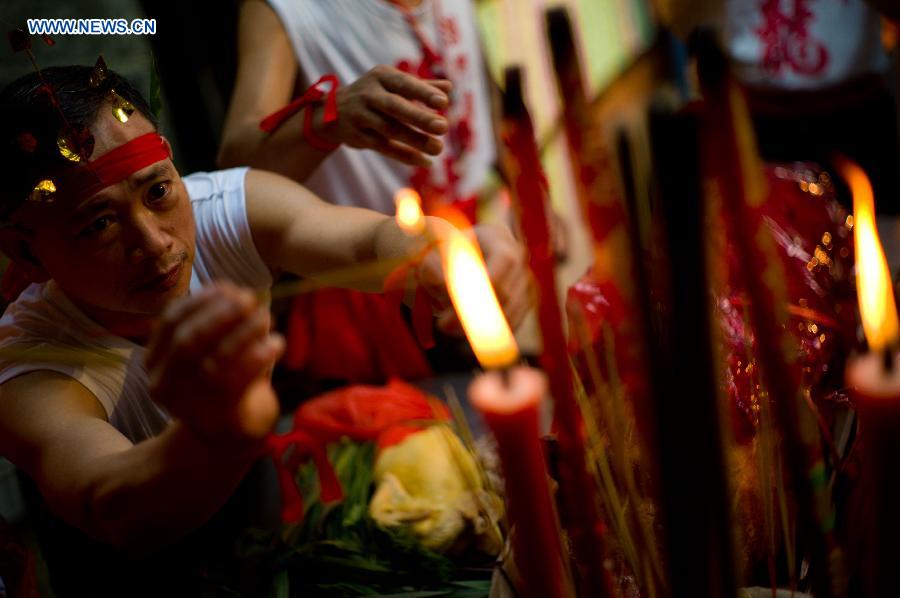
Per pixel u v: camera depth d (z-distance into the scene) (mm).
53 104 794
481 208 1483
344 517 1010
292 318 1503
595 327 774
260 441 542
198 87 2307
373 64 1512
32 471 854
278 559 967
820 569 427
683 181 323
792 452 417
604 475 602
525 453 378
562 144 1106
